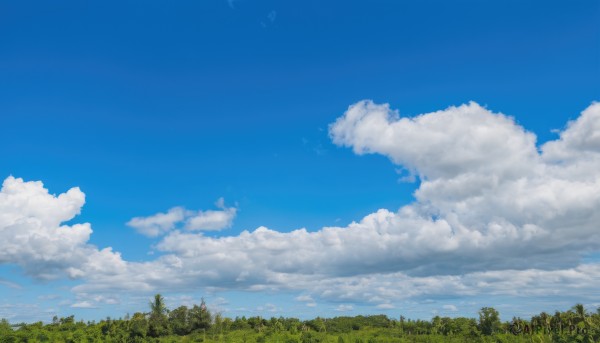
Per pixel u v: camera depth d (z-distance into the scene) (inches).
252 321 7539.4
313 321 7603.4
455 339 5728.3
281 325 7032.5
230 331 6929.1
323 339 6072.8
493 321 5753.0
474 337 5718.5
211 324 6781.5
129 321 6318.9
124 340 5777.6
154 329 6254.9
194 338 6156.5
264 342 5876.0
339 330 7308.1
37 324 6692.9
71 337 5772.6
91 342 5654.5
